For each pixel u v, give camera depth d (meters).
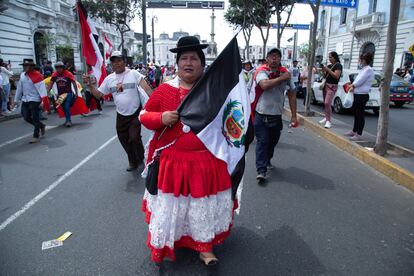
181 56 2.56
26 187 4.72
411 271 2.82
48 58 21.94
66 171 5.41
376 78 11.63
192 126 2.48
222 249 3.12
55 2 23.58
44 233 3.43
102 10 22.27
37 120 7.54
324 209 4.00
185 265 2.87
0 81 11.00
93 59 6.05
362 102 6.92
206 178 2.56
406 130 9.23
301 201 4.23
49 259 2.97
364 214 3.88
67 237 3.34
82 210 3.96
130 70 5.32
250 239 3.30
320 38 33.88
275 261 2.94
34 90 7.44
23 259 2.97
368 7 25.80
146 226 3.56
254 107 4.70
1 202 4.21
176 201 2.56
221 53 2.51
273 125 4.86
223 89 2.55
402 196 4.43
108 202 4.19
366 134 7.78
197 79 2.62
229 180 2.70
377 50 24.94
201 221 2.58
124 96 5.21
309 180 5.00
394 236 3.39
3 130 9.05
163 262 2.91
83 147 6.98
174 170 2.55
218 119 2.56
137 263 2.90
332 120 9.62
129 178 5.06
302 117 10.09
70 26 26.09
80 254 3.04
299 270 2.82
